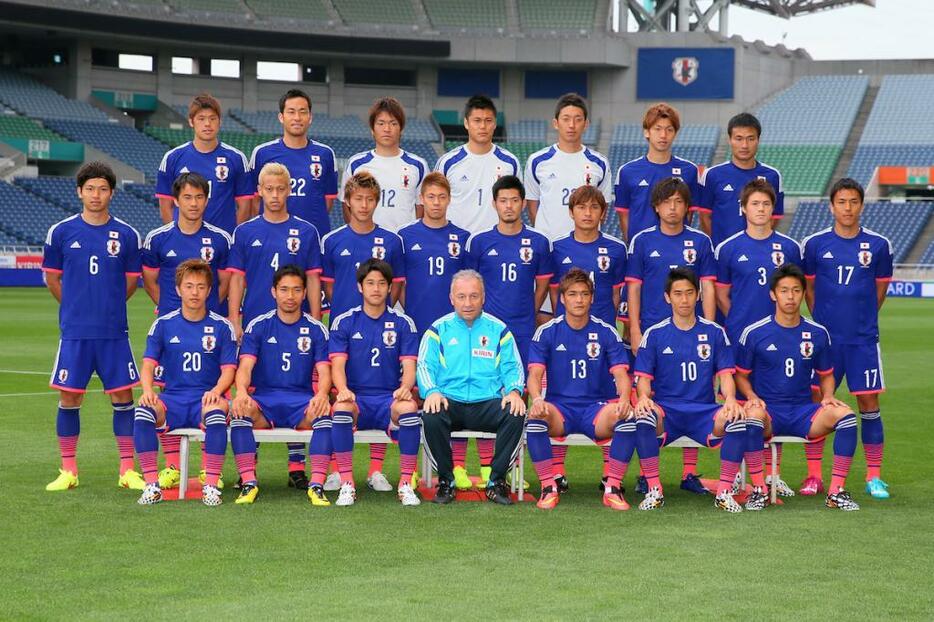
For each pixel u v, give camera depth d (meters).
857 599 4.43
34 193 36.66
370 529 5.71
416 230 7.47
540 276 7.47
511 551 5.23
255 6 43.78
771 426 6.78
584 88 45.62
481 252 7.39
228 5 43.28
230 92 44.81
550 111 46.00
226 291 7.51
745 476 7.50
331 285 7.52
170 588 4.55
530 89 46.03
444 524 5.86
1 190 35.78
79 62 41.84
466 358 6.70
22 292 30.91
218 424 6.46
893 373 14.36
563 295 6.85
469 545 5.35
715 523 5.94
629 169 8.02
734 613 4.24
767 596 4.46
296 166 8.05
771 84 46.66
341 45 42.69
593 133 45.41
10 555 5.07
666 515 6.17
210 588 4.55
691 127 45.03
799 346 6.87
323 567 4.90
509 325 7.39
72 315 7.00
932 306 30.75
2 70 41.44
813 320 7.33
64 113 40.50
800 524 5.91
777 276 6.81
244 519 5.94
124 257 7.21
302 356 6.92
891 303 32.44
